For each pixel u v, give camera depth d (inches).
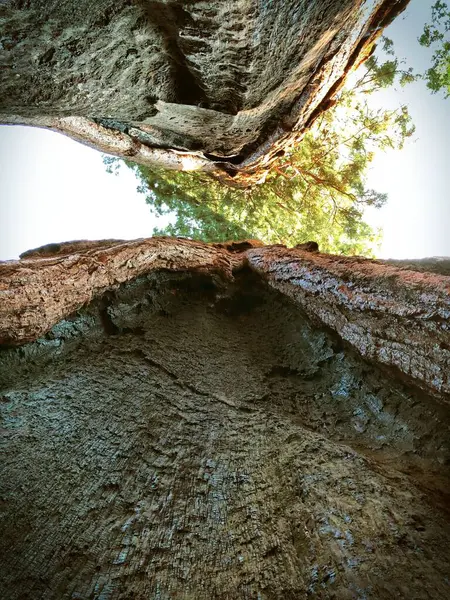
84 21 98.6
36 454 86.4
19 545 68.5
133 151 223.3
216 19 106.0
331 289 132.9
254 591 66.5
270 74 148.0
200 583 68.0
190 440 101.7
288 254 176.2
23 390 104.7
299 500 84.6
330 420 125.2
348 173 364.8
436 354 91.3
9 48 97.3
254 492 87.8
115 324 146.7
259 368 150.6
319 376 145.2
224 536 76.8
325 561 69.0
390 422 113.0
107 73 126.3
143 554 71.2
